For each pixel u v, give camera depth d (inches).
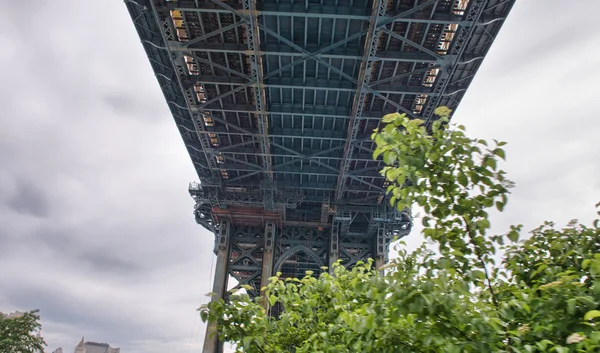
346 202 3129.9
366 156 2645.2
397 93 2127.2
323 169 2869.1
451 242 318.7
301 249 3390.7
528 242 386.0
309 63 2050.9
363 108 2313.0
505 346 254.4
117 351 7637.8
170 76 2169.0
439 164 295.1
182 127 2630.4
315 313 522.3
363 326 284.8
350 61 2009.1
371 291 279.6
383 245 3245.6
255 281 3373.5
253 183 3034.0
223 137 2635.3
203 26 1854.1
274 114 2349.9
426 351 279.1
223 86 2199.8
